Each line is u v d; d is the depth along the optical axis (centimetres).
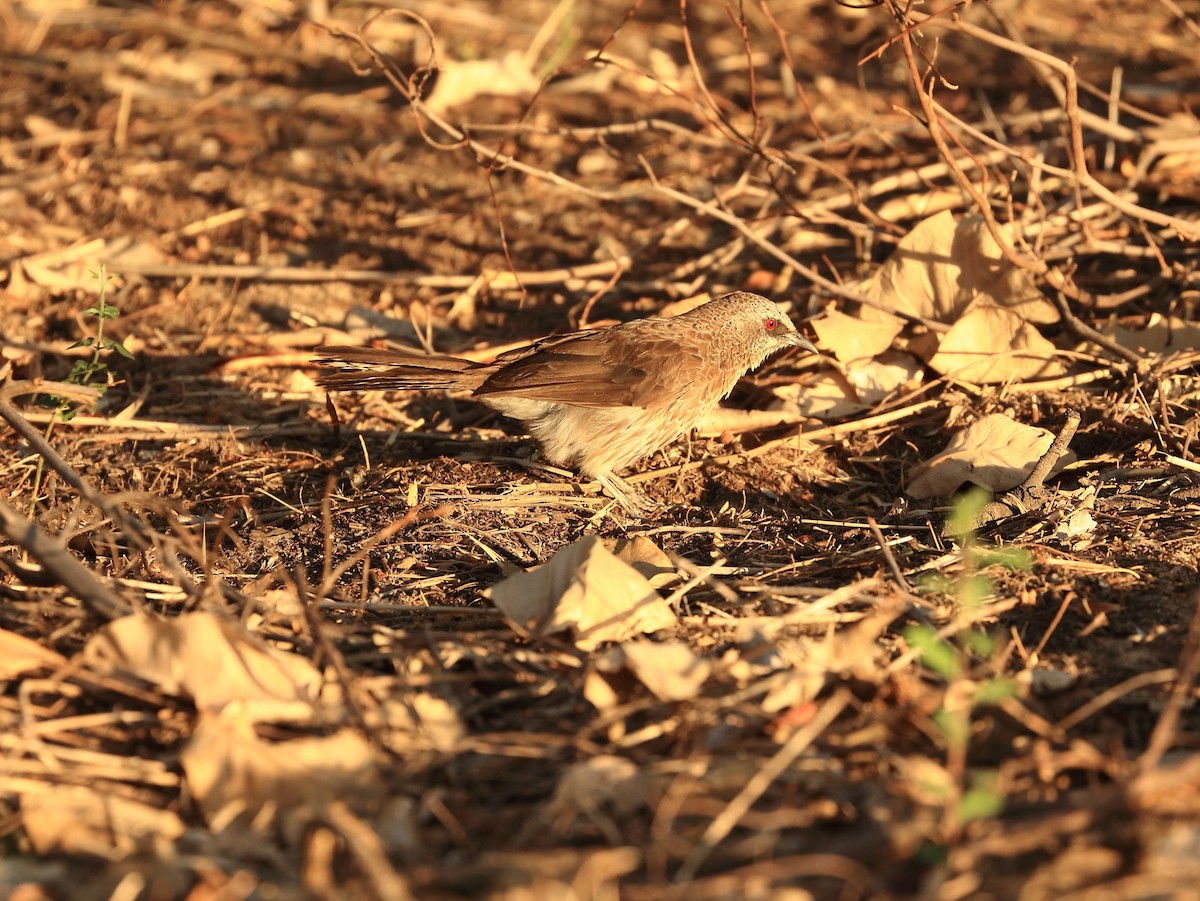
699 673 723
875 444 1134
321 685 730
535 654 783
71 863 625
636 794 638
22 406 1239
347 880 601
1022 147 1483
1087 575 870
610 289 1437
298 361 1313
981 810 580
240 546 977
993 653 771
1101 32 1992
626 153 1734
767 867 580
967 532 946
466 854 622
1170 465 1023
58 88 1972
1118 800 573
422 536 1002
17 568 859
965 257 1212
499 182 1694
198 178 1719
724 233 1545
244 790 644
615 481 1097
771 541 989
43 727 696
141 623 723
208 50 2092
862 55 1966
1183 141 1404
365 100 1930
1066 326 1227
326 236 1592
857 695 716
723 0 2164
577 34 2052
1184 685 659
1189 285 1297
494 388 1070
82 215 1636
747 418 1168
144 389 1259
